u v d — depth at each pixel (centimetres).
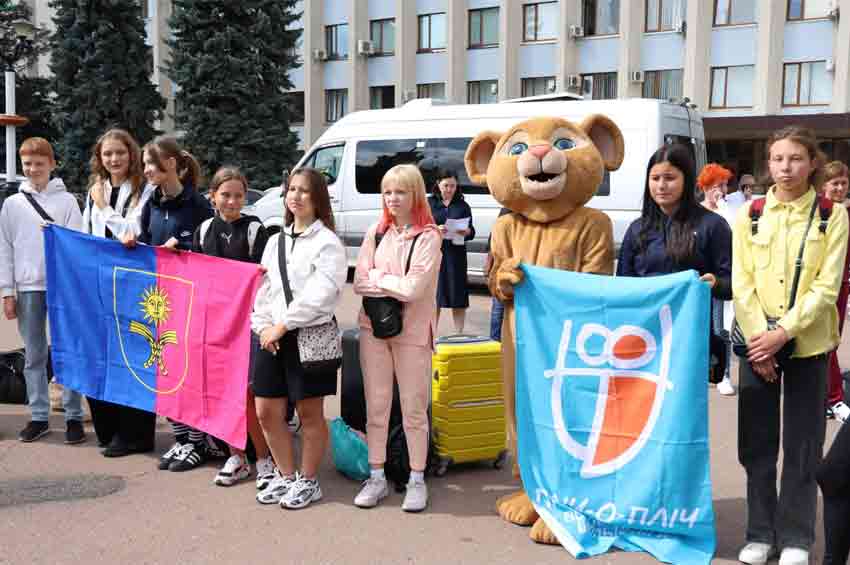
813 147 391
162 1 3794
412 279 458
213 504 482
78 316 573
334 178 1452
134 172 573
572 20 2830
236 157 2650
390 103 3278
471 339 566
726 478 531
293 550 420
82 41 2902
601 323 426
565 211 451
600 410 428
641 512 416
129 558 409
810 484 397
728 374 743
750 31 2569
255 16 2694
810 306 382
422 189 475
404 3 3145
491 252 474
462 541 433
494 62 3008
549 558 413
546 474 445
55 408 686
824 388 399
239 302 494
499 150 467
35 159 595
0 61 3550
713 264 420
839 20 2400
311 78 3384
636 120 1234
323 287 452
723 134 2533
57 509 471
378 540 433
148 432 576
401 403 480
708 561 400
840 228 389
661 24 2717
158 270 534
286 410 537
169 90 3838
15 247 592
